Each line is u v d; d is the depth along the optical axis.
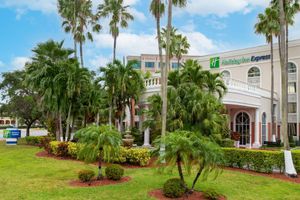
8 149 26.00
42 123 41.28
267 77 38.47
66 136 24.97
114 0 33.78
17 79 38.94
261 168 14.77
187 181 12.07
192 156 9.45
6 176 13.42
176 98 19.02
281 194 10.95
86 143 12.01
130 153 15.87
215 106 18.88
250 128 32.50
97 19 35.72
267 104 34.91
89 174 11.84
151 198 9.73
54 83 22.23
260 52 39.31
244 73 40.50
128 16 34.16
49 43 23.58
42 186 11.41
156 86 24.98
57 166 15.72
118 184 11.53
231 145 21.14
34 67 23.81
